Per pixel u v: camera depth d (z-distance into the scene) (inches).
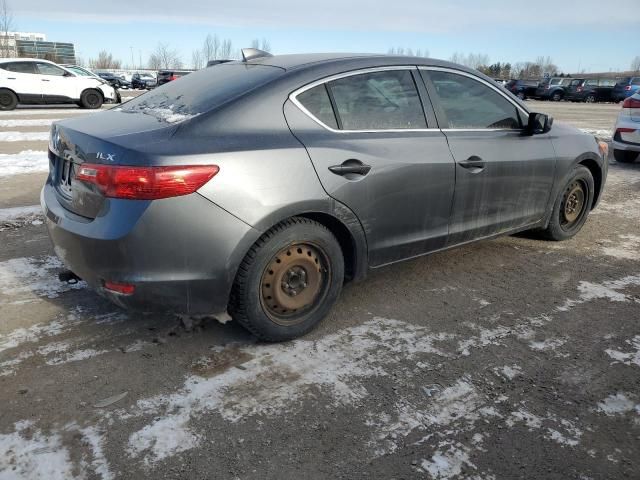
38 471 82.1
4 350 113.8
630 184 302.8
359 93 127.7
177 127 105.5
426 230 138.7
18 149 364.2
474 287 152.7
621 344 123.2
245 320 113.5
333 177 116.3
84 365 109.7
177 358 113.3
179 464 84.7
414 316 134.6
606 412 99.6
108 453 86.4
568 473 84.9
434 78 142.9
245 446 88.9
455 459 87.2
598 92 1396.4
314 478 82.8
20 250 170.9
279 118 114.4
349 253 128.2
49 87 665.6
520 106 161.9
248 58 141.4
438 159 135.1
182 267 102.1
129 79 1690.5
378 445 89.8
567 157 174.9
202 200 100.3
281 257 114.3
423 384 106.4
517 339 124.3
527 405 100.9
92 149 103.7
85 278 109.0
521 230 170.7
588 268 169.0
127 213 98.4
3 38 1868.8
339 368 111.2
